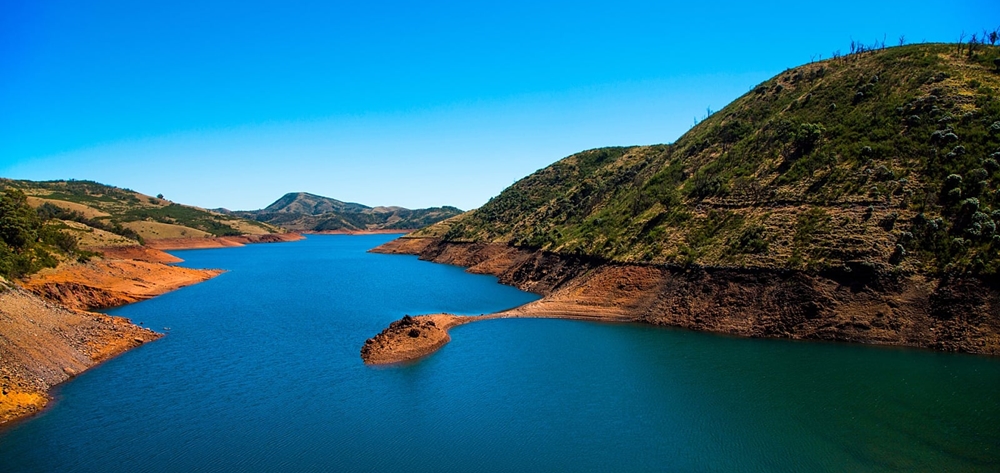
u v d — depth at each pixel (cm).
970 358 4525
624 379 4303
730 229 6756
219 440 3269
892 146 6494
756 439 3269
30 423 3506
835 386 4041
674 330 5869
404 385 4212
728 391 4006
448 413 3678
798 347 5038
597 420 3559
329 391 4091
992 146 5794
